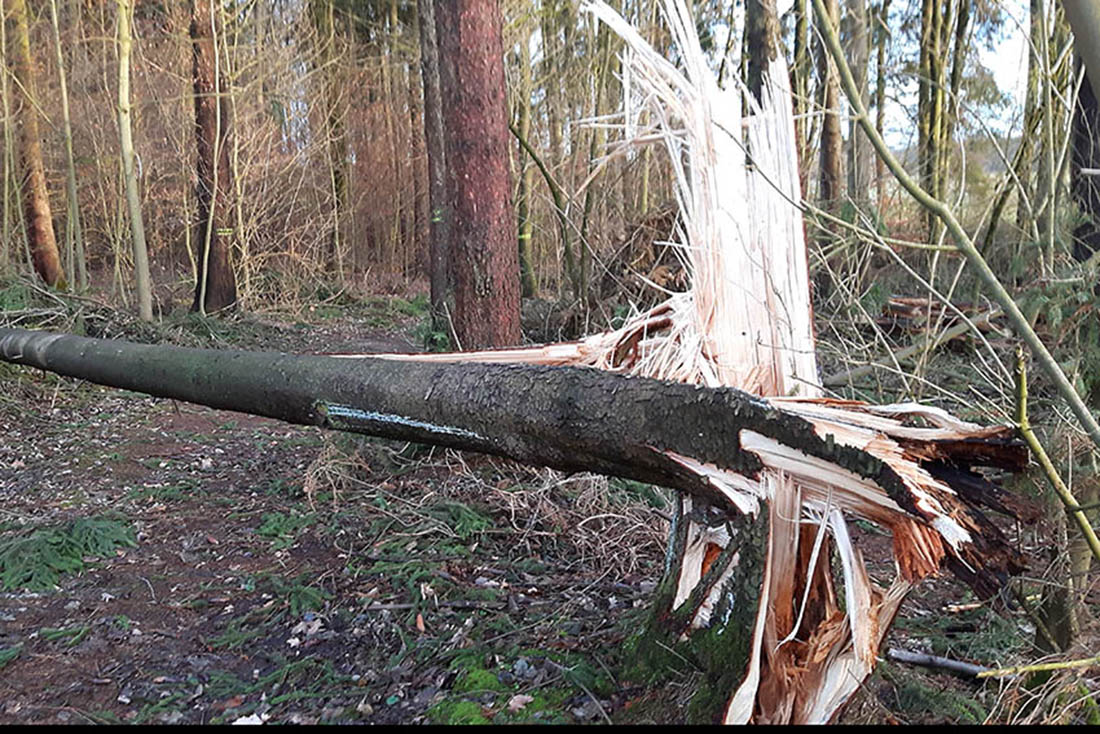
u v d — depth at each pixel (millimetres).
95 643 3146
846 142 8594
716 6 6902
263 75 15180
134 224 10609
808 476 2078
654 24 7043
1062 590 2389
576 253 8156
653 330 2820
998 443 1966
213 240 12922
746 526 2133
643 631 2566
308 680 2863
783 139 2549
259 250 14945
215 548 4168
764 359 2510
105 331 9133
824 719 2084
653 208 7145
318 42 18141
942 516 1868
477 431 2617
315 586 3627
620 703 2453
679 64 2697
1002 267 3543
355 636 3174
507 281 5254
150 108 14922
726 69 2686
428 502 4523
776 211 2547
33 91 13180
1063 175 3145
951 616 3230
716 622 2225
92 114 13750
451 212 5215
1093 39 1501
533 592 3494
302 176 15953
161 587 3707
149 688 2812
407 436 2852
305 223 16266
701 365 2457
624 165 7238
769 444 2098
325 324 13844
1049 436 2455
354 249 19453
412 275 19984
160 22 14984
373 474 5051
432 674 2840
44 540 4008
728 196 2557
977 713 2402
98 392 8070
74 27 13570
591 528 4113
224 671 2922
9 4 13039
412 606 3367
